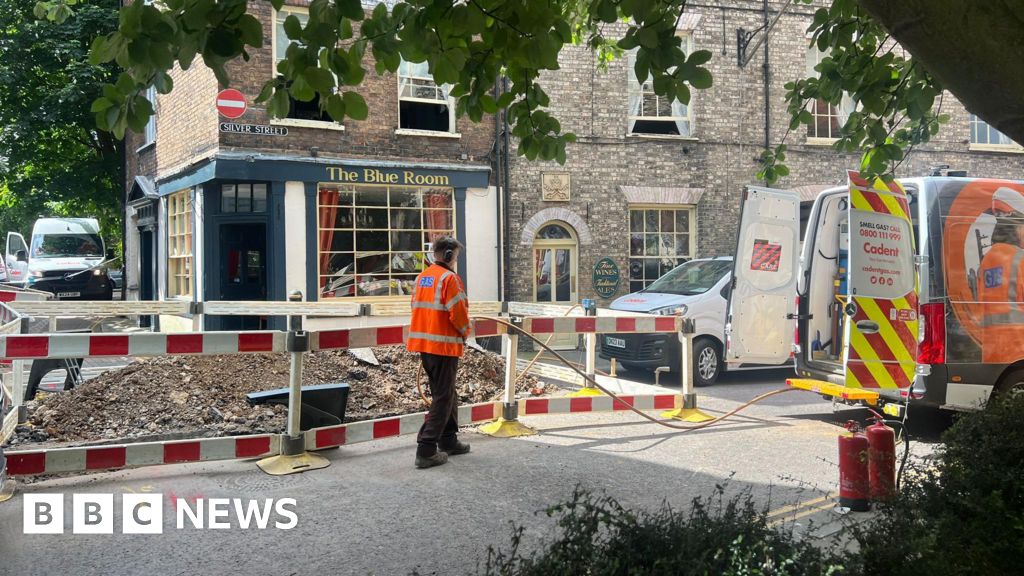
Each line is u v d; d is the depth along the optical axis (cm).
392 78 1396
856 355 674
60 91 1934
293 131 1323
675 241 1571
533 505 523
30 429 682
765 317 988
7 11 1994
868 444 498
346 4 320
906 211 702
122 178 2152
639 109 1548
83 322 966
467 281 1451
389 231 1406
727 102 1573
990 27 203
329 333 625
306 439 620
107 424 711
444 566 417
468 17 334
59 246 2302
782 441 720
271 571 412
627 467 623
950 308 709
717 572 271
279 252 1310
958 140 1689
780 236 1000
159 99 1611
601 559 273
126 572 410
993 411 434
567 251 1527
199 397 777
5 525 481
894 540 330
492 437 734
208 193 1355
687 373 821
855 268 675
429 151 1427
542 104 443
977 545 338
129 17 285
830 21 515
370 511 510
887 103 546
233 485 568
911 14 215
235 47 304
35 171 2331
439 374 622
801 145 1603
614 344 1124
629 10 326
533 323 763
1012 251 752
